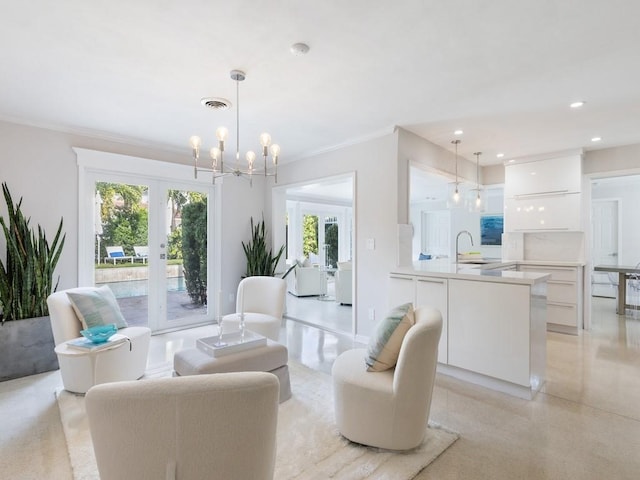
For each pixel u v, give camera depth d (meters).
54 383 2.81
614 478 1.71
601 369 3.14
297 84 2.62
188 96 2.83
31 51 2.14
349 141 4.06
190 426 1.01
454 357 2.93
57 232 3.40
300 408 2.38
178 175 4.44
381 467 1.77
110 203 3.94
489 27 1.91
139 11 1.76
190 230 4.63
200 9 1.75
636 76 2.49
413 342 1.82
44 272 3.14
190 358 2.25
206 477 1.05
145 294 4.21
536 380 2.66
